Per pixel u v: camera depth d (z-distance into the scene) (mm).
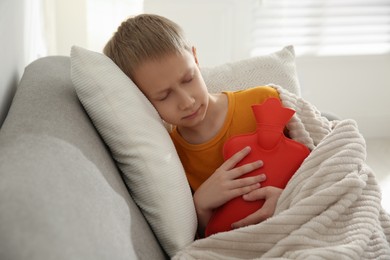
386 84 2732
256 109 1196
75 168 850
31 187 710
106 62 1091
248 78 1494
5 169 750
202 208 1173
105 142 1103
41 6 1702
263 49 2658
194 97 1162
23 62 1392
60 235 661
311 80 2721
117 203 916
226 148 1208
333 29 2656
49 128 932
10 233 634
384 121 2795
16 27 1297
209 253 1035
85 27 1934
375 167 2486
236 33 2617
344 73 2709
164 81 1141
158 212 1066
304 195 1062
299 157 1172
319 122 1255
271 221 1029
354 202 1050
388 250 999
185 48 1182
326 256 911
